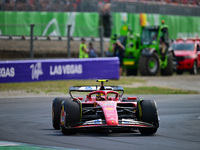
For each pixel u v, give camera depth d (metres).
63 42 92.44
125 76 103.06
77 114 29.91
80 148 24.52
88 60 84.19
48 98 60.78
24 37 84.19
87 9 113.62
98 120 29.77
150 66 102.81
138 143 26.55
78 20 110.88
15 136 29.89
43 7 106.81
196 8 144.62
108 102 31.84
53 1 108.25
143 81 90.12
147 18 126.44
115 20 118.25
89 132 32.12
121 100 35.47
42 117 42.53
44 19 106.56
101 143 26.41
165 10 133.00
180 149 24.55
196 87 83.75
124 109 32.94
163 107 52.50
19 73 76.94
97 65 85.25
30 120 40.19
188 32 139.88
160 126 36.41
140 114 31.20
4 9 102.06
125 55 104.69
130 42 105.12
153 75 103.25
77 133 31.45
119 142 26.86
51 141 27.33
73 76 82.44
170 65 105.94
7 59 82.69
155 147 25.09
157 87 79.00
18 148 24.62
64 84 77.25
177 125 37.12
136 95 66.44
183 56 110.75
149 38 104.38
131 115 33.28
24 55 83.94
